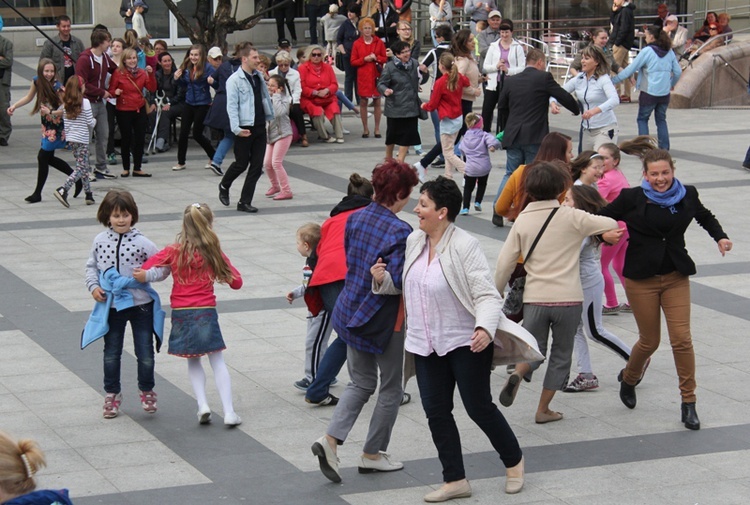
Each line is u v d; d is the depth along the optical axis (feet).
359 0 115.24
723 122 94.27
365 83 85.61
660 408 32.81
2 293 45.03
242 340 39.17
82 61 68.28
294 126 82.64
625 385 32.68
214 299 31.32
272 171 64.13
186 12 137.80
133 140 72.02
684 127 91.40
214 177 71.36
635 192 30.73
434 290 25.64
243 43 69.26
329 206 62.13
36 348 38.29
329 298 31.78
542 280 29.76
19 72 115.44
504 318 26.14
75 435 30.68
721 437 30.45
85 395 33.88
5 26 130.62
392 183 27.20
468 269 25.50
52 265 49.49
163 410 32.71
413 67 70.85
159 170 73.77
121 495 26.68
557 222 29.60
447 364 26.12
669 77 76.74
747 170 71.46
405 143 71.61
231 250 52.29
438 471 28.35
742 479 27.61
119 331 31.86
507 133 56.75
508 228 56.44
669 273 30.76
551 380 30.83
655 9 127.65
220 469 28.35
